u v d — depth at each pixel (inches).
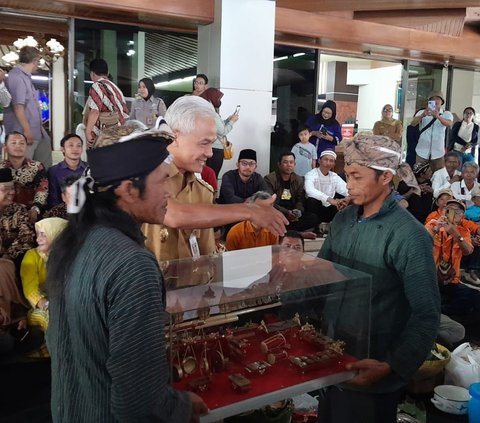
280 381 52.5
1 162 155.2
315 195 201.5
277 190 203.9
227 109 220.7
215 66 219.9
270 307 57.4
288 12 243.9
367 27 266.2
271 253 69.5
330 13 254.4
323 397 69.9
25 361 122.3
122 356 35.9
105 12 209.8
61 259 40.0
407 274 60.2
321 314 59.9
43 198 154.7
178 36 243.3
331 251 70.2
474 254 188.2
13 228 137.8
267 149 231.1
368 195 63.1
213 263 63.2
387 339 63.4
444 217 155.1
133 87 238.7
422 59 316.5
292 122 280.7
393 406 64.8
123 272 36.9
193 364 50.8
